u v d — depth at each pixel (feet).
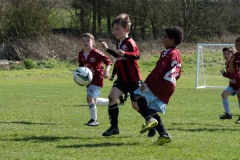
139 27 222.89
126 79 33.58
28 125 41.24
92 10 228.43
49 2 194.90
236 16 215.31
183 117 51.42
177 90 101.96
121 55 32.22
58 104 65.67
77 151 28.17
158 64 28.50
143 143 31.12
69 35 202.39
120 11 221.46
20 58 174.60
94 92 41.63
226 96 46.62
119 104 65.92
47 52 174.19
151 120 28.86
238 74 46.29
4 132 36.14
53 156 26.58
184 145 30.55
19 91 91.09
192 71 164.86
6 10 188.85
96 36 221.25
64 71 157.28
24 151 28.09
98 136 34.40
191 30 211.20
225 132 38.47
